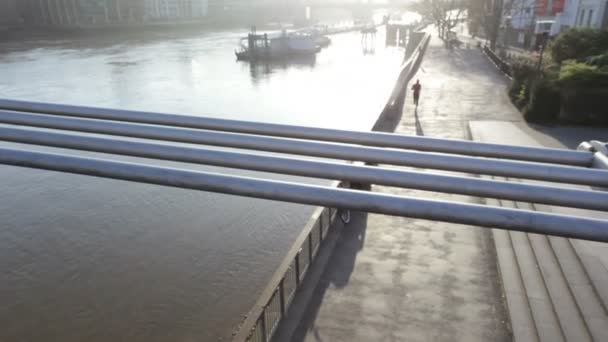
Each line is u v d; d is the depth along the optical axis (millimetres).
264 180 1824
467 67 40344
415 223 11602
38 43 100750
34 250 18375
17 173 25953
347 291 9234
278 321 8359
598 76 20734
